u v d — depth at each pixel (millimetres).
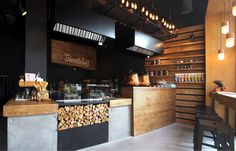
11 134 2332
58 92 3145
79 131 3064
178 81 5539
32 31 3342
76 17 3207
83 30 3457
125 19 4375
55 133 2705
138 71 6305
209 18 4926
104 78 6539
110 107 3570
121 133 3781
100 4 3805
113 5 3723
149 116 4395
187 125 5156
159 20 5238
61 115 2822
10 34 5816
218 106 4531
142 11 4609
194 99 5234
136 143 3496
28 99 3021
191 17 5613
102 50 6465
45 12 3461
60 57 5094
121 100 3742
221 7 4387
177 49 5637
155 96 4637
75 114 3012
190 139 3812
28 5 3322
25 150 2424
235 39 4523
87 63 5898
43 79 3402
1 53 5738
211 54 4836
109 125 3555
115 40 5059
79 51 5629
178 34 5641
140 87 4152
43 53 3438
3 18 4684
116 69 6453
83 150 3049
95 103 3303
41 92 2973
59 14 2990
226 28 3512
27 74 3154
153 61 6164
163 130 4555
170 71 5770
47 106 2566
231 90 4492
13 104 2414
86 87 3803
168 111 5191
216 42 4785
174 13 5848
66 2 3088
